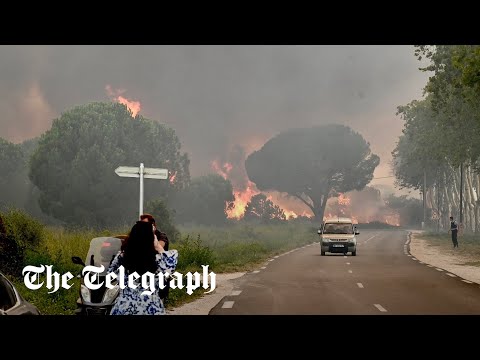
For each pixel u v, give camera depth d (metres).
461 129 57.03
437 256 39.94
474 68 28.72
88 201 79.69
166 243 10.40
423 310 15.02
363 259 36.28
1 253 18.42
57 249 22.98
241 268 29.23
